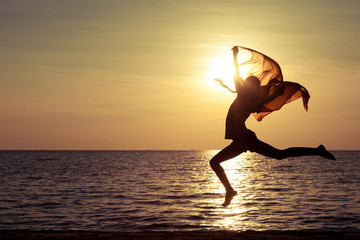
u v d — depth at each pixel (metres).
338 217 19.03
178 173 60.84
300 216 19.42
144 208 22.14
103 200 26.00
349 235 8.60
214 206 22.97
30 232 9.21
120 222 17.78
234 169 79.69
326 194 29.89
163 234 8.62
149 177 50.97
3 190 33.44
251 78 5.94
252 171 70.38
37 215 19.78
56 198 27.22
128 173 60.19
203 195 29.11
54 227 16.62
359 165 97.12
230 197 5.93
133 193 30.59
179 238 7.97
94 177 50.62
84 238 7.87
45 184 39.72
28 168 76.50
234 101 5.99
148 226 16.80
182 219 18.56
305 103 6.54
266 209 21.78
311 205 23.44
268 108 6.48
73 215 19.73
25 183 40.97
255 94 5.93
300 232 9.28
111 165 94.00
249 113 5.95
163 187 36.31
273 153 5.82
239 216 19.50
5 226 16.86
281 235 8.66
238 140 5.87
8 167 80.38
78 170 69.25
